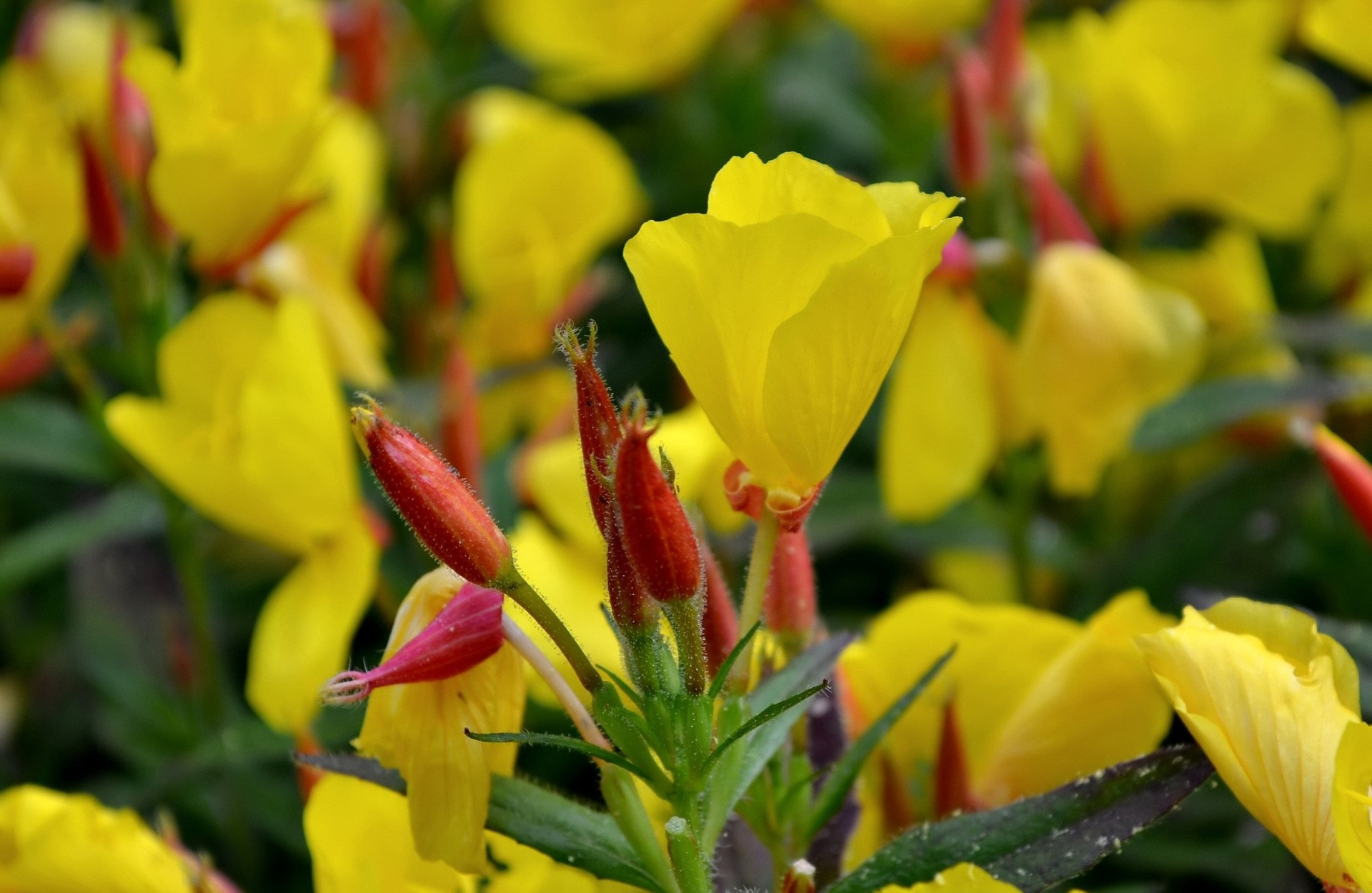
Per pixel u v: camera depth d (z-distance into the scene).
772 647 0.40
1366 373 0.57
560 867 0.39
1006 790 0.41
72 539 0.55
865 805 0.41
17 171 0.50
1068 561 0.57
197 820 0.54
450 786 0.37
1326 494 0.52
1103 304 0.48
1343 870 0.36
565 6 0.71
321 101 0.50
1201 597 0.41
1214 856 0.47
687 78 0.77
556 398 0.58
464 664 0.37
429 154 0.69
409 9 0.74
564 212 0.59
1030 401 0.48
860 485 0.57
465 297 0.64
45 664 0.61
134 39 0.68
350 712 0.48
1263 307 0.56
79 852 0.39
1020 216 0.58
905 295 0.36
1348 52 0.53
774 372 0.36
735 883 0.40
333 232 0.58
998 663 0.42
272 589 0.60
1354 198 0.63
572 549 0.48
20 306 0.50
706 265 0.36
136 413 0.47
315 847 0.38
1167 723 0.41
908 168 0.74
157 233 0.52
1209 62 0.54
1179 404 0.49
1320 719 0.36
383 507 0.53
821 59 0.78
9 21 0.77
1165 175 0.56
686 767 0.36
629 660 0.37
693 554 0.36
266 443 0.45
